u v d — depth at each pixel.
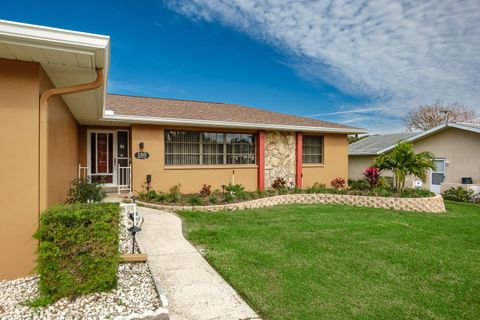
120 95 12.37
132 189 9.60
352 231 6.43
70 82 4.75
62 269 3.00
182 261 4.33
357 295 3.47
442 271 4.32
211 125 10.48
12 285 3.44
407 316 3.08
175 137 10.47
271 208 9.23
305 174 12.86
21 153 3.68
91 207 3.25
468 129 12.80
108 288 3.22
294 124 12.38
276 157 12.16
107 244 3.16
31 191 3.72
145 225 6.26
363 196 10.27
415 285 3.82
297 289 3.53
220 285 3.60
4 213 3.61
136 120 9.27
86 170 10.02
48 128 4.08
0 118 3.61
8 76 3.65
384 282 3.87
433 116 29.75
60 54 3.52
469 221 8.23
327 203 10.63
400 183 10.92
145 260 4.23
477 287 3.83
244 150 11.74
